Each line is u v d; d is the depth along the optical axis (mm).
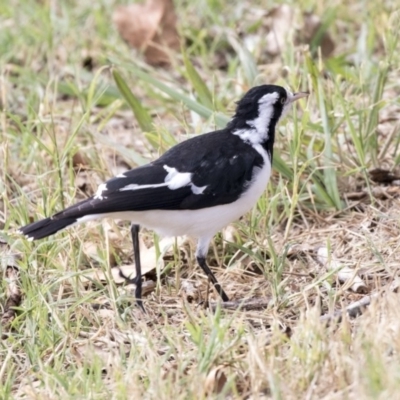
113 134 13352
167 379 7805
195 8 16297
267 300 9633
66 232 10523
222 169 9570
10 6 16469
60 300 9391
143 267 10438
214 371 7855
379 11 15125
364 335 7922
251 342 7938
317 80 11922
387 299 8391
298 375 7656
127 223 11445
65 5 16078
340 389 7504
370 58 14109
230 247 10633
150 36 15391
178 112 13820
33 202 11727
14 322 9258
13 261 10383
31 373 8633
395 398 6922
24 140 12516
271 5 16266
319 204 11375
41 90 14164
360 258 10164
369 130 11875
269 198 11352
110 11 16266
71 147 11617
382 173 11688
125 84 12492
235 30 14578
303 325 8164
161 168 9484
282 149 11812
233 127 10031
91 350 8383
